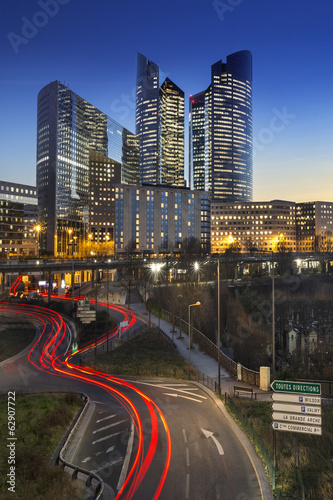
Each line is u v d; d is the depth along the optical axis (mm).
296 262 194625
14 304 102938
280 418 18875
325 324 110125
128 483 21281
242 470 22719
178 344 65000
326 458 24297
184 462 23766
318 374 47688
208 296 94250
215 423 30562
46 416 30422
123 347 63938
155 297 104375
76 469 21125
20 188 198875
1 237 187750
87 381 46125
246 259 167250
